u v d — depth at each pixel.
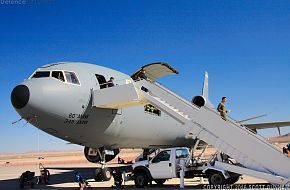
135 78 21.55
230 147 14.09
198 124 14.91
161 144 26.19
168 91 16.16
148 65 21.98
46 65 18.23
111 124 19.28
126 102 17.17
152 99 16.33
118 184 17.11
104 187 17.64
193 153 17.30
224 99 14.81
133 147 24.06
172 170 16.39
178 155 16.86
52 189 17.38
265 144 13.55
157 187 17.16
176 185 18.03
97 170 20.88
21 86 16.12
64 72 17.36
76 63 18.94
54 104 16.28
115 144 21.28
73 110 16.98
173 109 15.76
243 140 13.84
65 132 17.64
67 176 26.45
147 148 26.14
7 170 38.75
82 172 31.09
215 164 15.62
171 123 25.36
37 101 15.85
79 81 17.52
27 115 16.25
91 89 17.86
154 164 16.94
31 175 18.61
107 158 22.64
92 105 17.73
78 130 17.91
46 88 16.27
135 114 21.16
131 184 19.38
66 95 16.70
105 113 18.58
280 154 13.22
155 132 24.05
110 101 17.06
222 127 14.28
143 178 17.16
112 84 18.86
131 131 21.36
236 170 14.65
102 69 19.80
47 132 17.64
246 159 13.87
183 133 26.97
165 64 22.17
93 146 20.20
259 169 13.69
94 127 18.44
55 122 16.75
